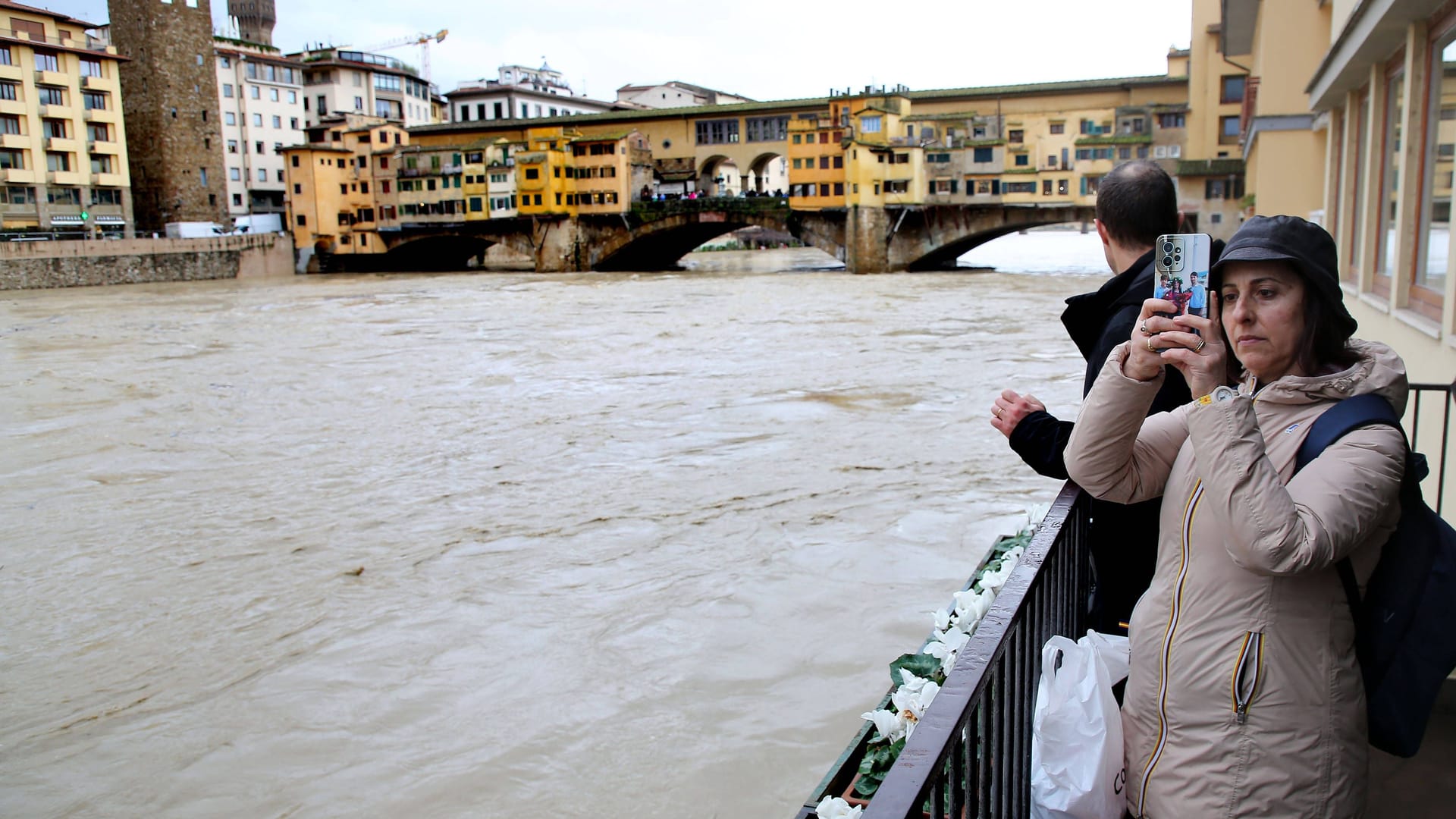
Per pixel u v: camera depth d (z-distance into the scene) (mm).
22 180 62281
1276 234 2270
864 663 8055
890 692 4754
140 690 8367
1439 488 4793
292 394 21672
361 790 6809
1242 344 2332
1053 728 2668
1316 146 22266
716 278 59844
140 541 12203
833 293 45625
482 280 62219
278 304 45250
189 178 77062
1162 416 2678
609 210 70438
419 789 6770
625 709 7594
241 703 8086
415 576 10625
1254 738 2266
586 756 7020
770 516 11891
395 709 7836
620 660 8383
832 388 20125
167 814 6664
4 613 10148
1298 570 2059
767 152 74125
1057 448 3268
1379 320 9539
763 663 8164
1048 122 61656
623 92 109875
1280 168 22609
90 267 59062
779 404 18625
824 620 8891
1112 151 59625
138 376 24766
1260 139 22672
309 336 32438
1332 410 2238
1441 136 7262
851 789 3996
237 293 52719
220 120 79625
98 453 16906
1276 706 2248
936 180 63656
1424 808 2904
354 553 11445
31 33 63312
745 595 9523
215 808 6703
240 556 11555
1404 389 2293
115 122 67562
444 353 27344
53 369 26234
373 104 96625
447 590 10180
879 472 13570
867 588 9523
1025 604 2547
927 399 18750
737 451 15148
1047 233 171000
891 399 18844
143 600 10344
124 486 14758
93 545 12109
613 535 11516
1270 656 2248
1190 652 2344
